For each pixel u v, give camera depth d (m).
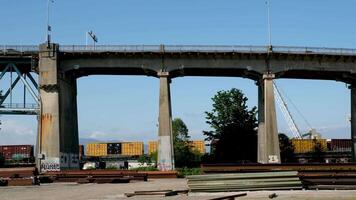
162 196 29.66
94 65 70.19
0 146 104.06
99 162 116.50
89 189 39.41
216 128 89.12
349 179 33.88
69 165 70.56
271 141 68.88
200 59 70.50
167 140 68.25
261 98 73.19
